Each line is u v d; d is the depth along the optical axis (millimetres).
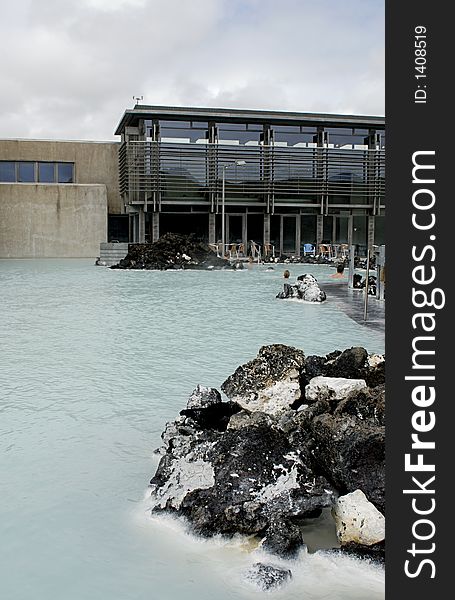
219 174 33875
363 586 3318
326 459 4039
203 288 17609
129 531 3811
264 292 16500
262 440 4141
